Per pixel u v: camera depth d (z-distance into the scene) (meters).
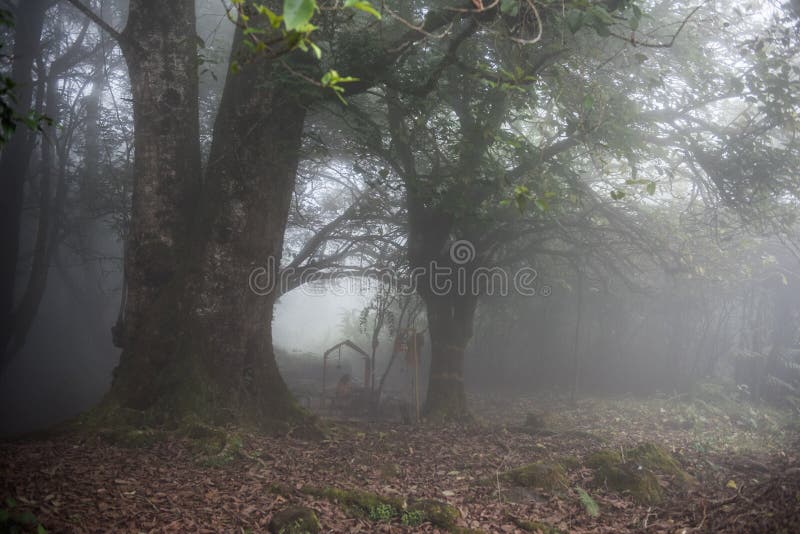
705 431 13.62
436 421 13.41
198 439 8.73
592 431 12.99
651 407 16.67
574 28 7.59
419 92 10.16
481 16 8.73
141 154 10.39
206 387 9.73
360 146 12.95
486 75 10.07
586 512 6.91
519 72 8.66
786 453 10.84
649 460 8.55
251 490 6.96
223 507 6.35
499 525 6.41
